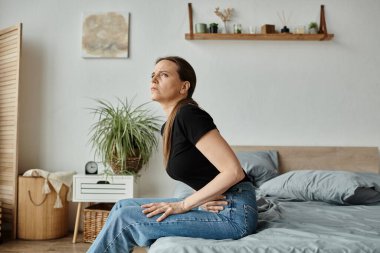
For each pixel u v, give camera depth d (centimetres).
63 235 349
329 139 367
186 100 159
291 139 367
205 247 127
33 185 334
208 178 151
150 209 145
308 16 370
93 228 328
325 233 151
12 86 352
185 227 142
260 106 369
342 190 248
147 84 373
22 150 374
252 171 322
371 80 368
